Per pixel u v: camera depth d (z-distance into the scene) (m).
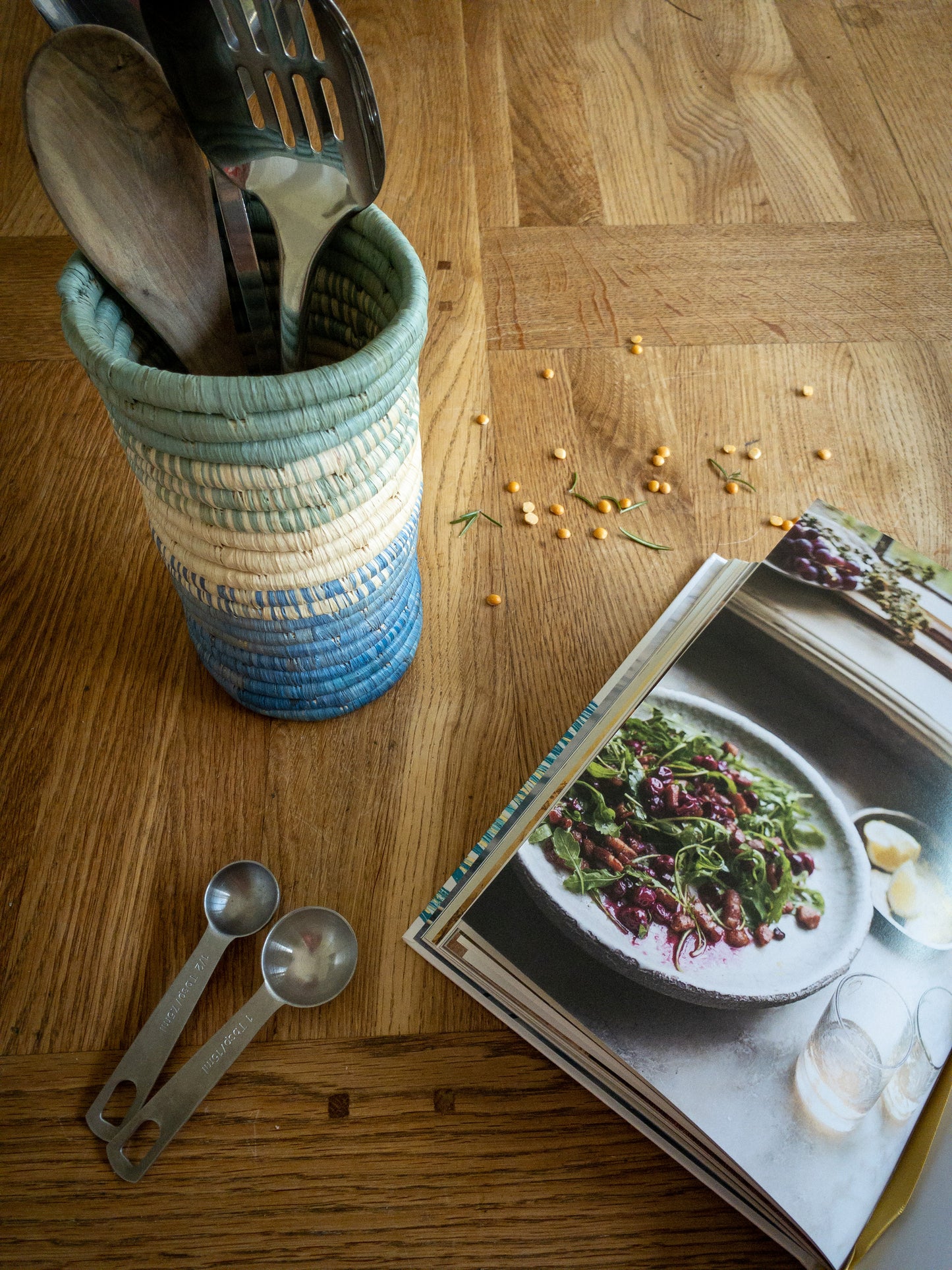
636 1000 0.53
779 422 0.92
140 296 0.55
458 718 0.74
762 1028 0.53
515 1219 0.54
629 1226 0.54
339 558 0.58
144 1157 0.55
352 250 0.58
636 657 0.73
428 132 1.17
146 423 0.49
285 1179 0.55
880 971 0.55
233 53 0.48
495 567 0.82
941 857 0.58
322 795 0.70
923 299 1.02
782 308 1.01
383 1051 0.59
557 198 1.11
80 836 0.68
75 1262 0.53
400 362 0.51
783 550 0.71
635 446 0.90
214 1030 0.60
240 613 0.60
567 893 0.57
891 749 0.62
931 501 0.87
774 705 0.64
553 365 0.96
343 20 0.44
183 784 0.70
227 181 0.53
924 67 1.27
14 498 0.86
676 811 0.60
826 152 1.17
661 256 1.05
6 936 0.64
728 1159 0.51
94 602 0.80
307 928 0.62
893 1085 0.53
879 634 0.67
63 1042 0.60
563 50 1.27
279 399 0.47
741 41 1.29
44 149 0.49
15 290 1.00
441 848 0.68
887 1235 0.50
